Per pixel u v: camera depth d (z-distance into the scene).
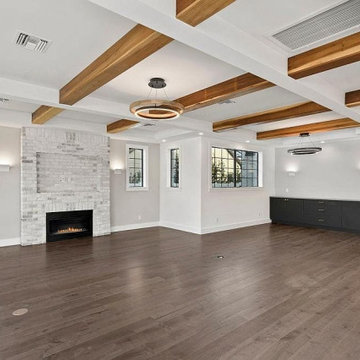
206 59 3.00
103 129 6.59
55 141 6.12
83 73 3.26
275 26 2.33
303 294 3.30
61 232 6.26
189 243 5.93
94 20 2.28
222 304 3.02
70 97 3.72
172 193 7.81
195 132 6.35
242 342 2.31
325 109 4.49
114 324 2.59
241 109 5.09
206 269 4.21
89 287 3.49
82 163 6.62
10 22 2.31
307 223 7.95
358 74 3.36
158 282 3.67
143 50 2.41
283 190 8.91
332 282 3.69
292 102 4.67
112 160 7.21
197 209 7.05
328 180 7.91
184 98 4.26
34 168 5.85
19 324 2.59
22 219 5.71
